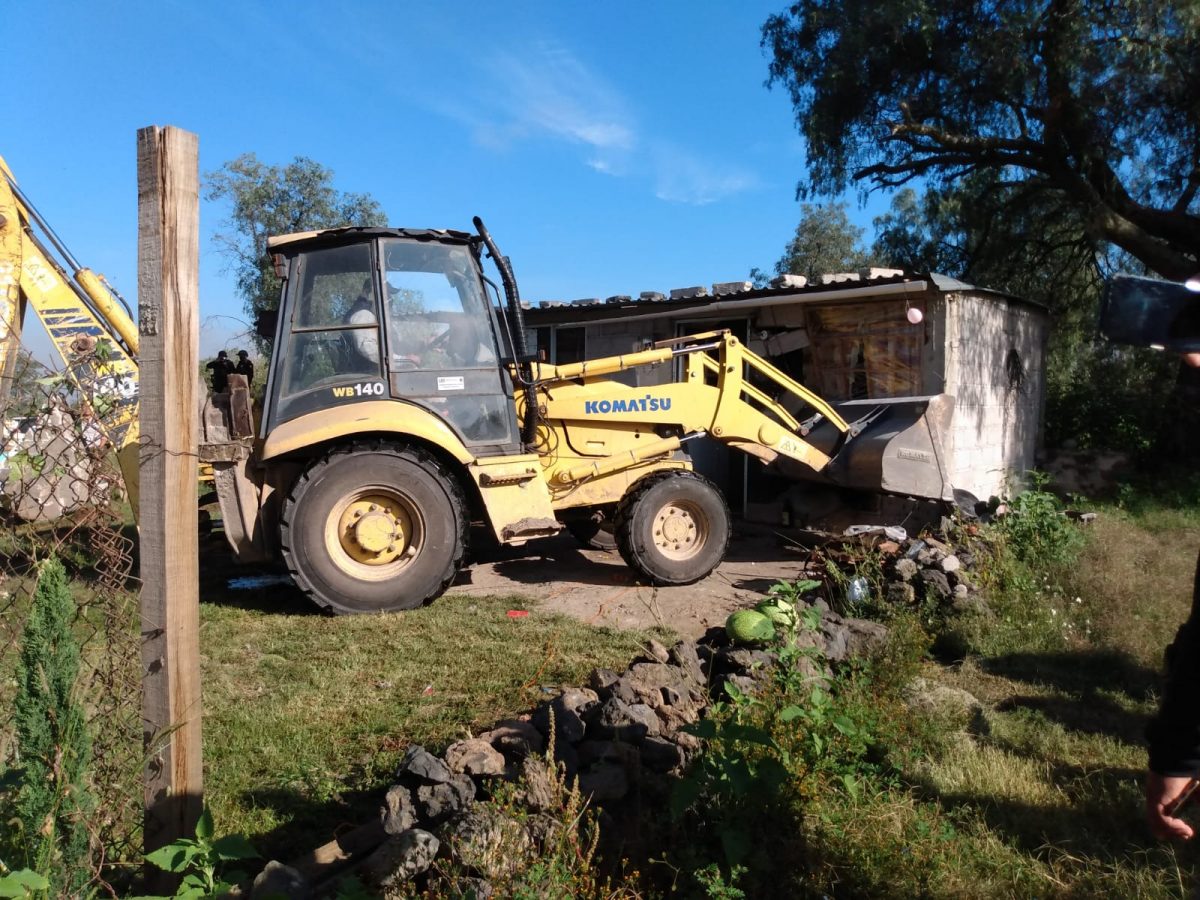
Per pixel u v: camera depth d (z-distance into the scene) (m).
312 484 5.98
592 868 2.52
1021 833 3.09
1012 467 10.74
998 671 4.87
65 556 2.39
